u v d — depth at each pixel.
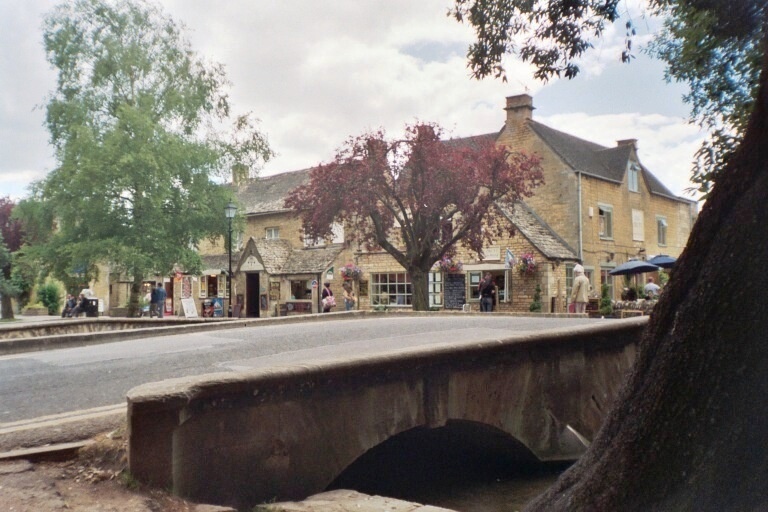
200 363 8.37
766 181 2.83
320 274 33.34
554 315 18.64
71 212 27.12
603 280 31.41
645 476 3.07
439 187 21.47
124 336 13.34
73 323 16.34
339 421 5.57
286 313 34.59
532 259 26.73
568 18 7.28
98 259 27.94
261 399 4.98
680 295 3.21
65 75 29.08
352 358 5.62
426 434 8.05
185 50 30.61
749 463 2.81
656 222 37.50
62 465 4.26
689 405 2.97
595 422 8.20
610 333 8.45
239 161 31.12
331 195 21.62
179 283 41.53
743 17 6.01
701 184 7.01
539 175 22.73
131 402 4.18
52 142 29.45
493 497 6.93
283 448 5.11
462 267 28.84
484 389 6.99
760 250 2.81
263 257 35.53
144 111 28.17
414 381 6.27
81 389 6.91
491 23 7.67
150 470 4.21
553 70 7.62
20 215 29.41
